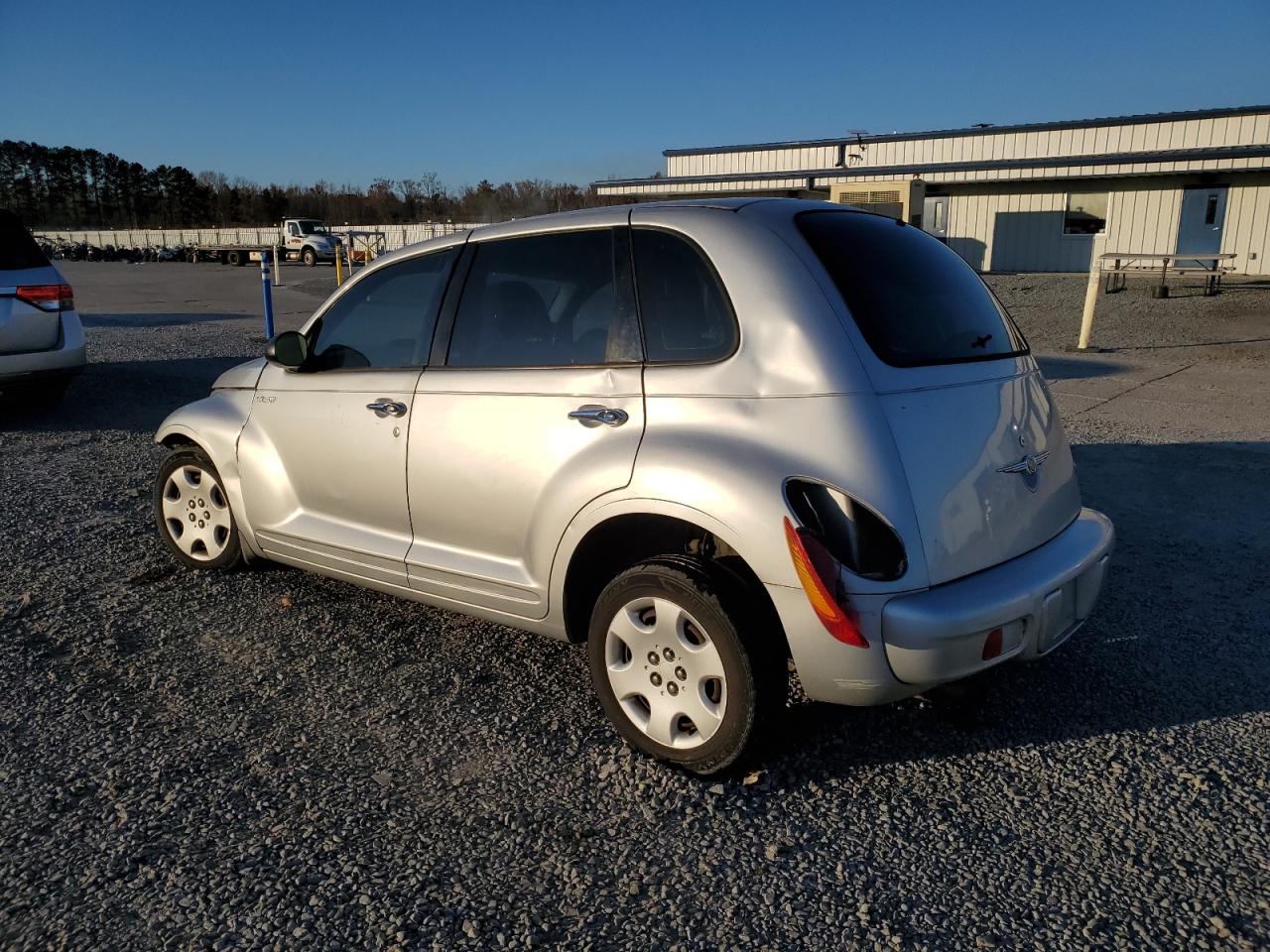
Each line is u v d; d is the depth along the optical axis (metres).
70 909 2.49
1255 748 3.21
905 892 2.55
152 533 5.57
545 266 3.47
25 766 3.15
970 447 2.92
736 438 2.87
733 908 2.49
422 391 3.70
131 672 3.83
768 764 3.15
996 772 3.10
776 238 3.04
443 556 3.70
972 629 2.72
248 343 14.32
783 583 2.74
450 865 2.67
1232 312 17.25
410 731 3.39
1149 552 5.13
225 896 2.53
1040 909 2.48
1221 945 2.34
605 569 3.45
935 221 29.86
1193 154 24.20
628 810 2.92
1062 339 14.51
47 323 8.27
